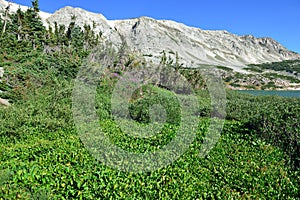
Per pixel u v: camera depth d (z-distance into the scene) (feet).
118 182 24.89
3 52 92.84
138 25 586.86
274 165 31.71
